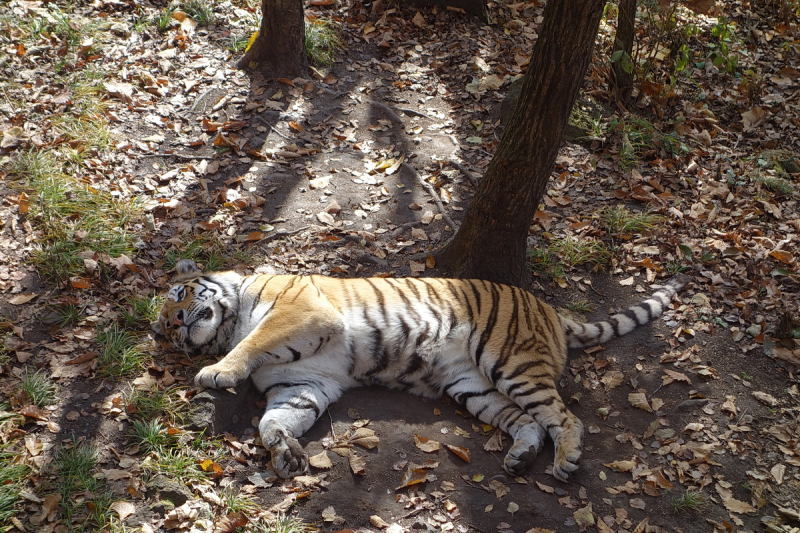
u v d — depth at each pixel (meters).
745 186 6.22
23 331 4.26
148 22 7.46
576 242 5.50
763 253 5.34
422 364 4.29
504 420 4.09
